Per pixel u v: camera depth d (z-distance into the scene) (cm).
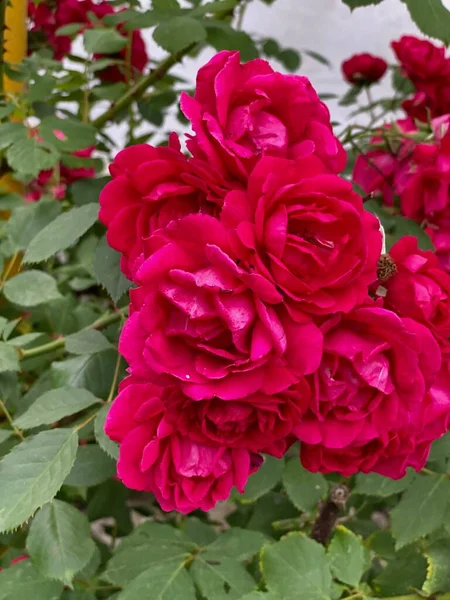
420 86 44
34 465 28
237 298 21
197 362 21
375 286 25
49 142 36
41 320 48
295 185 21
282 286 21
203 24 40
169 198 23
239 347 21
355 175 41
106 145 55
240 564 31
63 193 56
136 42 53
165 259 21
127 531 50
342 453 25
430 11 33
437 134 37
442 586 30
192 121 22
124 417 23
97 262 33
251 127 23
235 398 21
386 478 33
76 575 34
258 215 21
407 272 25
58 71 47
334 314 22
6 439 36
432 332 25
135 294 21
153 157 24
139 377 22
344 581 28
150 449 22
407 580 33
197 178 22
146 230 24
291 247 21
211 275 20
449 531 31
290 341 21
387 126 40
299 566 28
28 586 30
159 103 54
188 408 23
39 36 56
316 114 25
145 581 29
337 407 23
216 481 24
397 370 23
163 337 21
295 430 23
